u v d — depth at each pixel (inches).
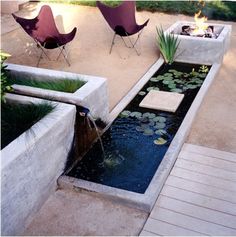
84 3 324.8
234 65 204.1
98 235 96.7
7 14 307.0
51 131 106.3
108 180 117.0
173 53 200.7
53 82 138.4
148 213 103.5
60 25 278.1
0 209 88.4
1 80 120.1
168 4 303.0
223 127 144.6
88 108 127.1
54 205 107.3
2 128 109.0
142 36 250.2
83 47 233.0
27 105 118.3
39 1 345.1
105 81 138.9
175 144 129.1
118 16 212.7
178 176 117.6
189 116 147.4
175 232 97.1
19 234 97.3
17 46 235.1
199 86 176.4
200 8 295.3
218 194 109.9
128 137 139.1
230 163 123.0
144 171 121.0
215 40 194.1
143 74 192.2
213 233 96.7
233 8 290.4
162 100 161.9
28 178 98.2
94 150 132.0
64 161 117.6
